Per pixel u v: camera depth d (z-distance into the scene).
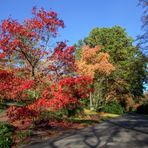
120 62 62.25
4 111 23.72
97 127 27.23
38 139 18.33
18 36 18.78
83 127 26.95
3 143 15.26
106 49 62.09
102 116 42.97
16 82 18.30
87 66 43.56
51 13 19.50
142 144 17.28
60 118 28.55
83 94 20.83
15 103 23.45
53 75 19.95
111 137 20.22
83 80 20.30
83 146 16.42
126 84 60.06
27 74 19.83
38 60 19.69
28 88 18.16
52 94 18.73
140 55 43.34
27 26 19.14
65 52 19.88
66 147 16.02
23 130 20.00
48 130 22.31
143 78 61.03
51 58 19.77
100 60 46.06
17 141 17.12
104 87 54.41
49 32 19.58
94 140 18.77
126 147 16.28
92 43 62.72
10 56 19.34
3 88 17.81
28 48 19.31
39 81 19.55
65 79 19.39
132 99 68.69
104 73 47.12
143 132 23.39
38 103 18.25
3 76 18.00
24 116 18.30
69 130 24.08
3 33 18.53
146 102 69.88
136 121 35.09
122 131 24.02
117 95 62.59
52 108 19.56
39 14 19.41
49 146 16.20
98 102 53.34
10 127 19.70
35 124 22.83
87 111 47.59
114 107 55.91
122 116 47.84
